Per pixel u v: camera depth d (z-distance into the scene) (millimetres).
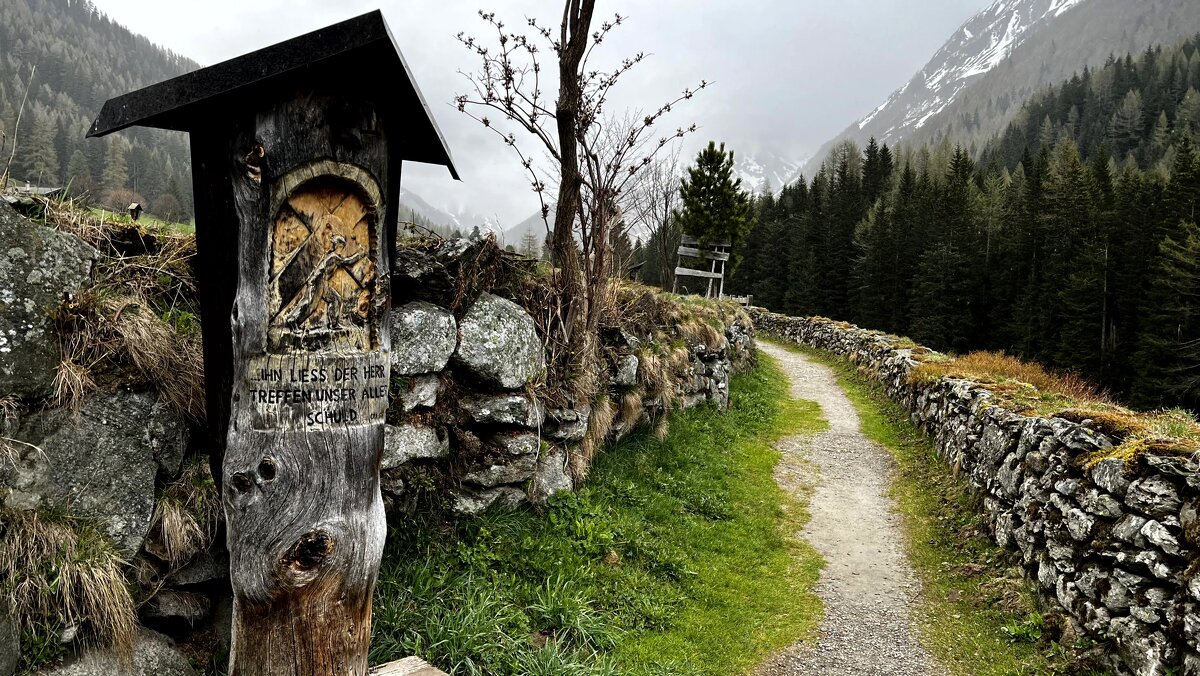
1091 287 30422
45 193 3795
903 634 6082
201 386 3637
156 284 3795
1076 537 5695
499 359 5574
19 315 3031
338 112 2672
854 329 24062
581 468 6824
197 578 3488
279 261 2621
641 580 5855
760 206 69812
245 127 2543
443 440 5230
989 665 5527
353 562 2789
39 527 2895
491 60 6156
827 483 10406
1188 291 26641
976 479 8695
